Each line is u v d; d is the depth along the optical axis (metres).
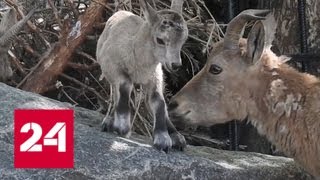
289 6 2.92
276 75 2.29
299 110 2.27
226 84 2.32
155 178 2.17
